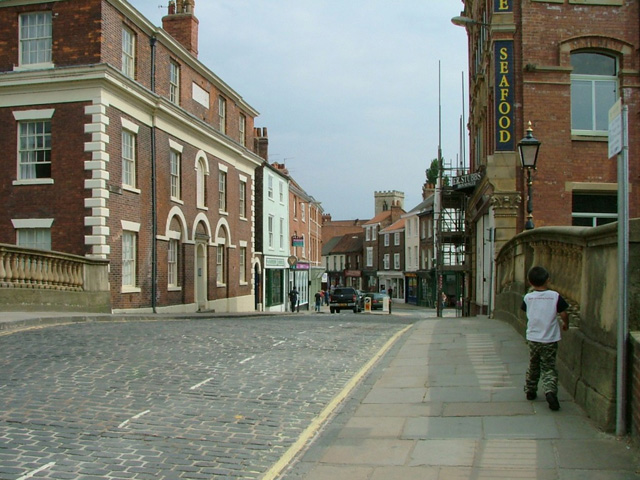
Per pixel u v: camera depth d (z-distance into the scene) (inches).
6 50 865.5
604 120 828.0
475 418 272.5
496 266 763.4
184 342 502.6
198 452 235.8
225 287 1306.6
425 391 327.9
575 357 294.7
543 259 433.7
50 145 850.1
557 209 810.8
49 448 236.1
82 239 831.7
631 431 227.0
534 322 284.2
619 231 226.4
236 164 1378.0
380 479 207.6
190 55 1104.8
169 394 321.4
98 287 810.8
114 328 596.1
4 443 240.2
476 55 1130.0
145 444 243.4
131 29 930.7
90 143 830.5
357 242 3747.5
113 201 859.4
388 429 263.7
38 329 553.6
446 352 448.1
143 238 946.1
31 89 848.9
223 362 416.2
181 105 1091.9
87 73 826.8
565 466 209.8
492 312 829.8
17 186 851.4
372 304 2112.5
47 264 725.9
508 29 818.2
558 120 815.1
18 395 309.3
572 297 336.8
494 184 813.9
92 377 352.2
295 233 2113.7
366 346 514.3
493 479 202.4
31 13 866.1
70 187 835.4
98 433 255.1
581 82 830.5
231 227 1342.3
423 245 2615.7
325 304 2736.2
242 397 320.8
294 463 225.1
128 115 906.7
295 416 287.3
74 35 848.3
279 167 1968.5
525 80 815.7
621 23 816.9
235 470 217.5
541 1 818.2
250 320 828.0
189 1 1191.6
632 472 201.3
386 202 4023.1
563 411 274.7
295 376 376.8
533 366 290.8
